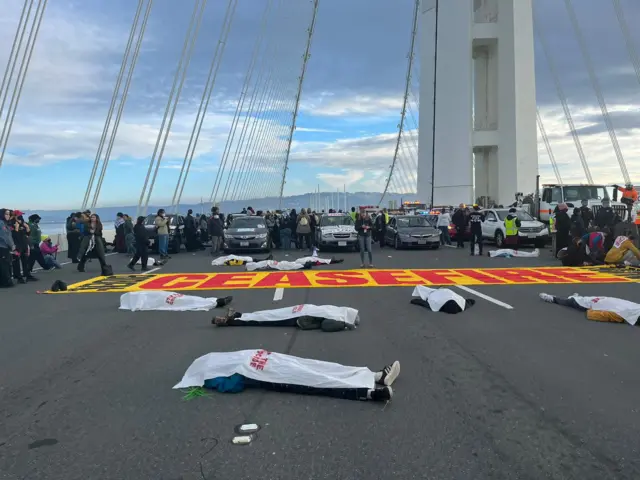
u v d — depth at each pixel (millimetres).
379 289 10031
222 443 3430
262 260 15492
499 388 4410
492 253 16375
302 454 3266
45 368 5191
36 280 12164
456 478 2961
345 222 21312
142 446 3412
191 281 11586
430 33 48875
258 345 5883
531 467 3080
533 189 41094
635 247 13297
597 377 4648
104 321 7402
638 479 2939
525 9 41344
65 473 3076
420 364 5125
